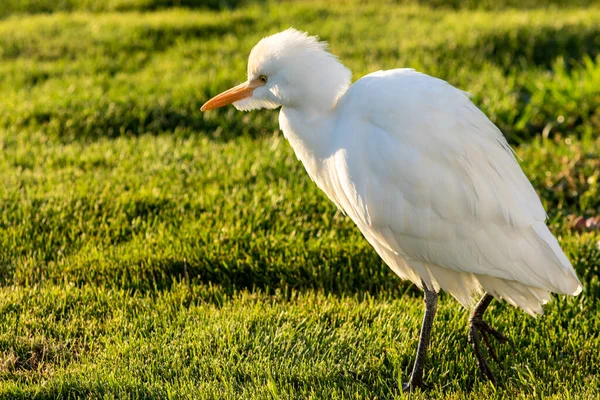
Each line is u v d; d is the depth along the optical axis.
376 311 8.63
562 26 19.16
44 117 14.67
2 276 9.41
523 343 8.16
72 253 9.82
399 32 19.41
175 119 14.77
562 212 11.14
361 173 7.07
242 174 11.85
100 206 10.82
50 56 18.52
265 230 10.38
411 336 8.24
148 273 9.46
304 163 7.95
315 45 7.55
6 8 23.30
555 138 14.01
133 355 7.73
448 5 22.91
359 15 21.47
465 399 7.17
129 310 8.66
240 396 7.04
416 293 9.38
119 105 14.98
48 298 8.69
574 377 7.40
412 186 6.89
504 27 18.81
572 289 6.96
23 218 10.38
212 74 16.48
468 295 7.61
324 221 10.54
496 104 14.61
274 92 7.62
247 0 23.06
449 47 17.92
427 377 7.61
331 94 7.49
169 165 12.29
